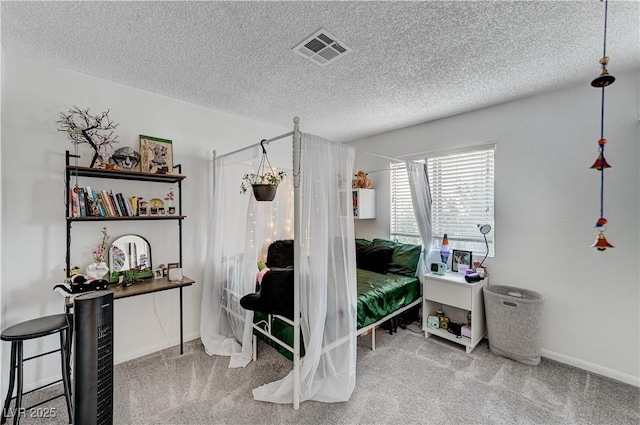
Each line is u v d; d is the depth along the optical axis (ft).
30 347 6.93
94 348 5.37
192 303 9.71
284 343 7.03
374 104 9.62
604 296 7.74
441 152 11.14
